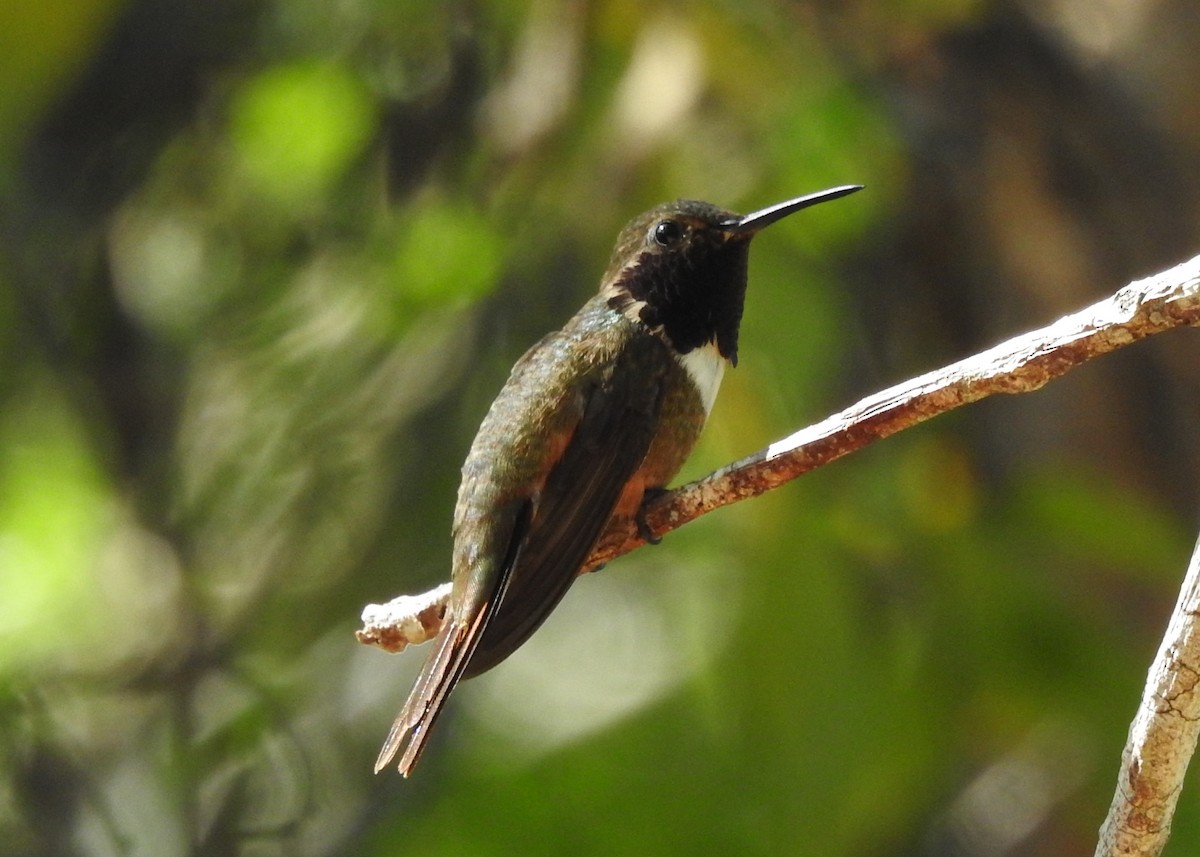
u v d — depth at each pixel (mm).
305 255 11625
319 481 11383
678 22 10508
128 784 11336
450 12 11148
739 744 10094
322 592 11281
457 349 11469
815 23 10680
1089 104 11156
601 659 13062
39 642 11500
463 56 11180
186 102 11852
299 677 11586
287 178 11508
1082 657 9867
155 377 11789
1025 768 11039
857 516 9984
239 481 11547
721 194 11047
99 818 10711
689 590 12156
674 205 8742
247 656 11281
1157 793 4824
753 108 10602
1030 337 5492
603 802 10578
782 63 10539
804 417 11484
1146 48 11211
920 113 10992
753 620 9938
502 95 10930
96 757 11469
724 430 11078
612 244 10914
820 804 9820
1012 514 10203
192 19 11766
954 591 9930
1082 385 11203
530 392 8055
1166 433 11188
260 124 11320
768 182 10953
